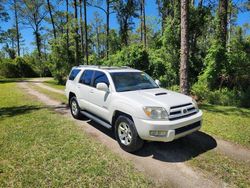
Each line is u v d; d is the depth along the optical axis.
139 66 15.19
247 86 10.94
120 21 32.00
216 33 12.88
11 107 9.54
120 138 4.97
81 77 7.12
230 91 10.80
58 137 5.63
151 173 3.96
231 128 6.33
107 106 5.45
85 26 24.11
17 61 39.84
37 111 8.69
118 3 29.94
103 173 3.92
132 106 4.57
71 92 7.58
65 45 24.33
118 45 34.84
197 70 13.87
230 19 24.53
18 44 45.88
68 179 3.72
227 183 3.68
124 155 4.65
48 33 38.53
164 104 4.45
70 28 23.75
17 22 42.38
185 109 4.62
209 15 14.04
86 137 5.66
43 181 3.66
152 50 16.98
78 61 24.19
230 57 11.27
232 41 12.52
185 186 3.59
